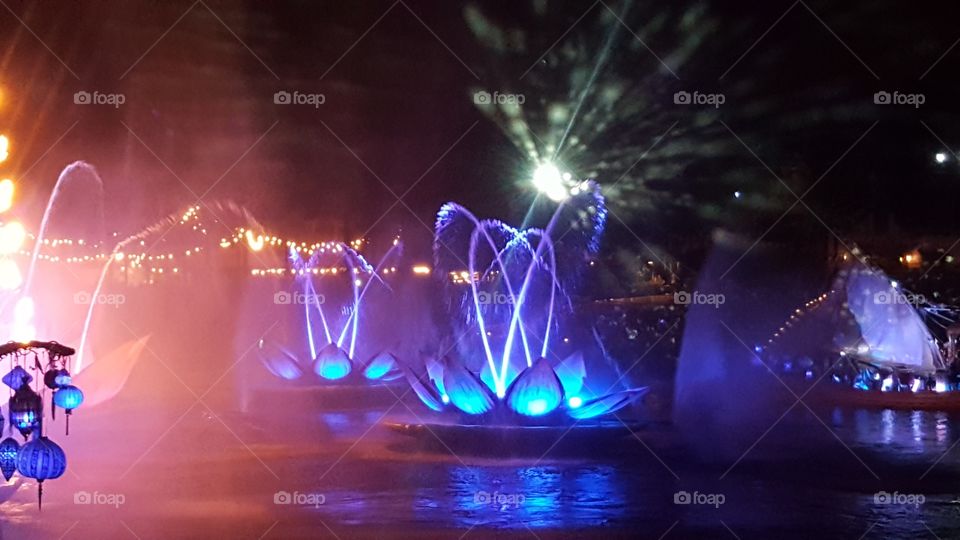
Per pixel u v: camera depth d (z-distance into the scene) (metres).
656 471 11.73
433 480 11.24
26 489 10.68
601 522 9.13
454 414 13.94
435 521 9.16
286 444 13.80
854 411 17.61
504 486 10.83
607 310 24.08
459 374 13.27
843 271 21.23
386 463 12.34
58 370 11.16
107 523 9.09
